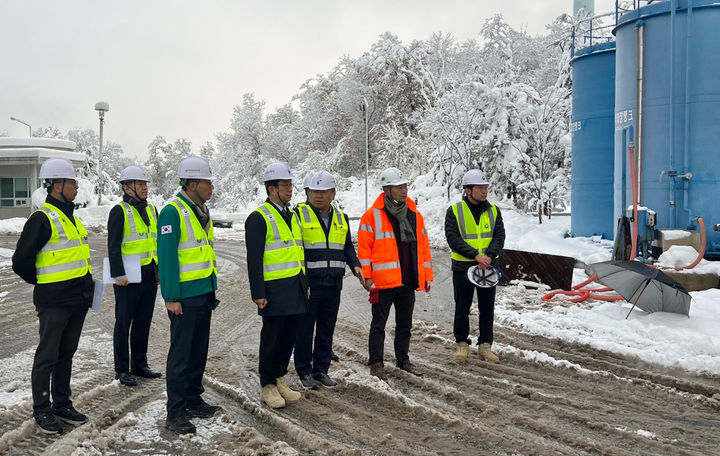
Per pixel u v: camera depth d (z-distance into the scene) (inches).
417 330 332.2
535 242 625.0
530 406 212.2
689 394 223.8
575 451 174.2
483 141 1026.7
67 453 166.4
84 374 249.1
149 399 219.3
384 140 1662.2
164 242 186.7
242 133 2415.1
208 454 170.6
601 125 680.4
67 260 187.8
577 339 293.1
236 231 1197.7
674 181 487.5
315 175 236.1
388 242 246.2
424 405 213.2
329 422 197.0
